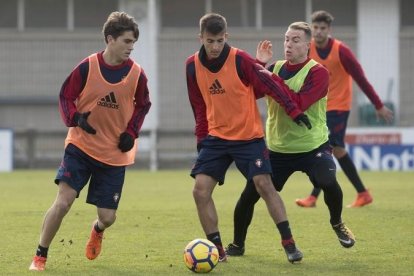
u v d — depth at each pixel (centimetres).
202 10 7475
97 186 2216
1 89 7425
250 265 2238
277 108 2348
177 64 7375
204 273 2117
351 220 3173
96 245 2283
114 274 2125
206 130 2273
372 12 7356
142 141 7162
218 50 2167
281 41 7456
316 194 3625
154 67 6638
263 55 2311
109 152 2186
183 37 7356
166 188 4791
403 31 7356
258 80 2197
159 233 2895
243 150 2216
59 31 7462
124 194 4394
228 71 2200
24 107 7412
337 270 2161
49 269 2198
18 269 2200
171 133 7012
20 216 3403
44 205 3834
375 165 6488
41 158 6981
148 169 6881
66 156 2178
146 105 2212
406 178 5453
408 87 7319
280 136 2364
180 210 3584
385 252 2453
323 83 2311
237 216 2370
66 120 2141
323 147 2359
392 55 7338
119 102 2170
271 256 2392
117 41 2127
